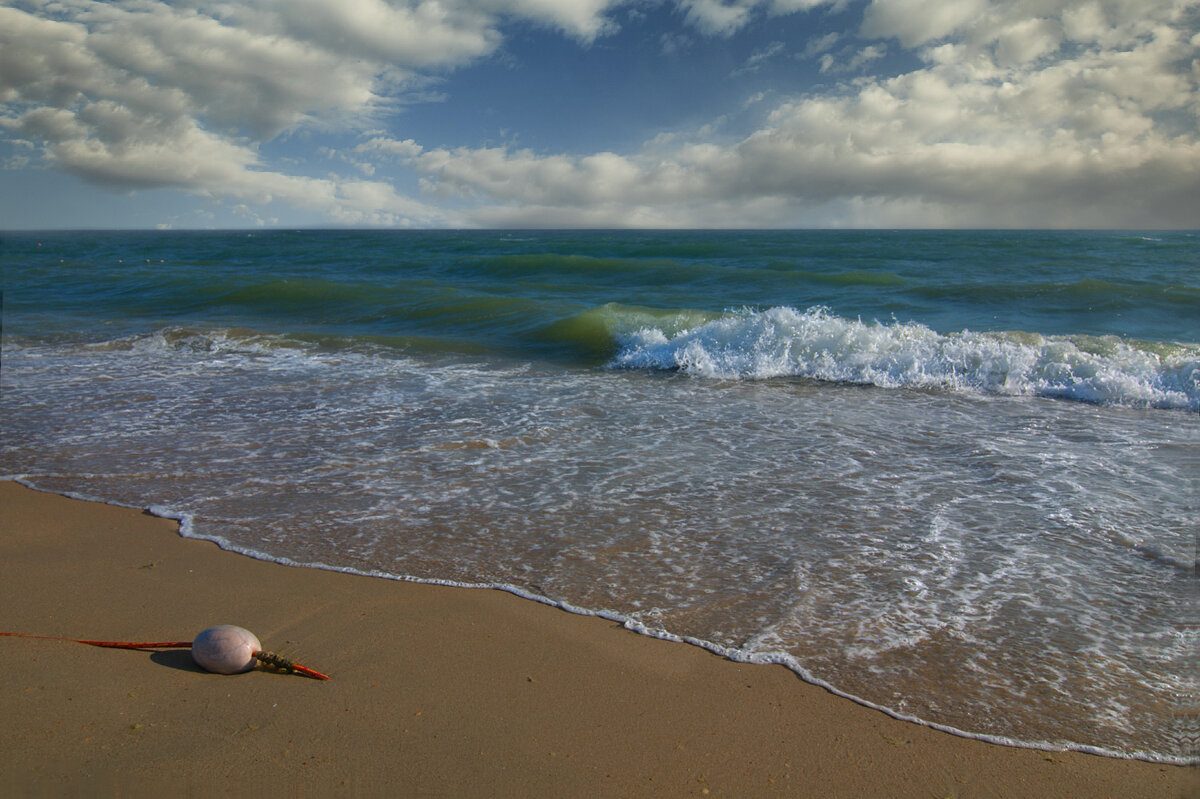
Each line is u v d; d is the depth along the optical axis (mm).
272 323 12828
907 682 2670
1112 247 31625
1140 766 2232
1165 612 3141
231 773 2143
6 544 3898
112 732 2324
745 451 5531
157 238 74875
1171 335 10625
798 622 3082
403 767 2189
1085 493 4578
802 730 2404
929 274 19906
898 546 3818
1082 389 7512
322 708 2480
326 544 3881
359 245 43719
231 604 3238
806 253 29531
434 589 3385
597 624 3078
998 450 5547
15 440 5797
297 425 6242
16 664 2719
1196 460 5262
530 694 2586
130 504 4465
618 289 17031
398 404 7023
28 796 2021
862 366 8586
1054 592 3328
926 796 2111
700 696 2586
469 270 22125
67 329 12148
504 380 8289
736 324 9727
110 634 2965
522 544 3867
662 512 4301
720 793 2109
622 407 6969
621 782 2145
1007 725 2434
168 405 6957
